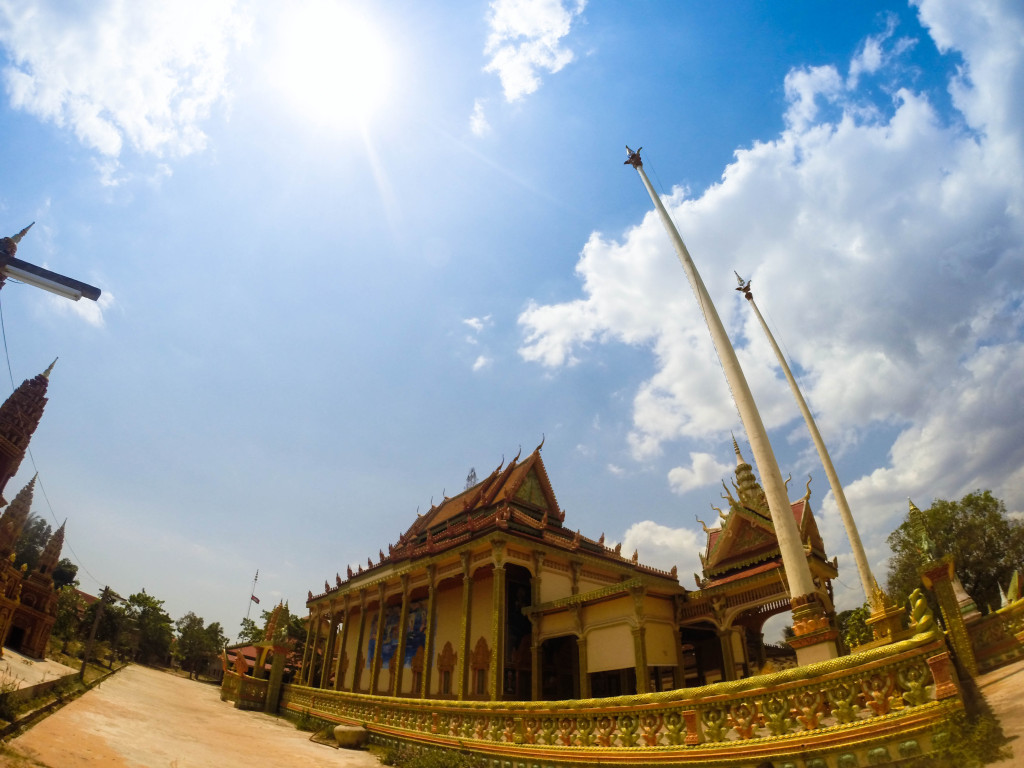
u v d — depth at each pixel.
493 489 39.25
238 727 27.89
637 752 11.74
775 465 11.40
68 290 13.81
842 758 8.27
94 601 84.12
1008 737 6.56
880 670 8.30
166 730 21.69
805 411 22.05
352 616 42.88
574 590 28.73
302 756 20.94
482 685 28.00
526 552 27.27
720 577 24.52
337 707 29.86
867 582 18.45
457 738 18.84
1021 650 9.46
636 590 21.39
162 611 93.94
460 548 27.78
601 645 22.45
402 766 19.88
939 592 11.00
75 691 25.27
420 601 35.69
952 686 7.47
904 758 7.59
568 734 14.30
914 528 12.12
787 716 9.29
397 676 31.17
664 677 28.48
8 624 31.88
